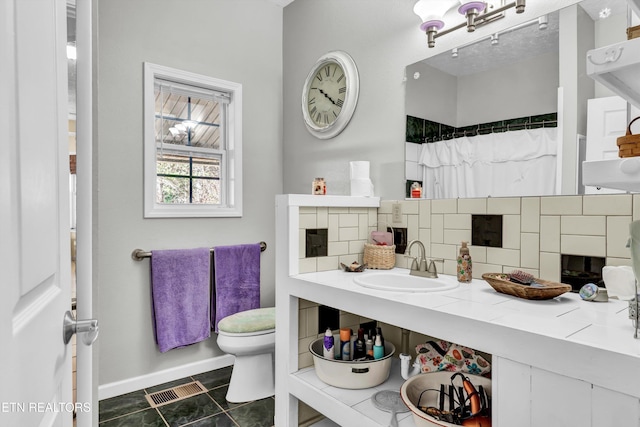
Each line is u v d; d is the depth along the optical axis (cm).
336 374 171
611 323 110
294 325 188
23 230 52
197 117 283
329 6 267
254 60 298
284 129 311
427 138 203
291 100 304
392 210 220
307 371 190
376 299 145
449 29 188
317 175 277
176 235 262
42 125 61
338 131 255
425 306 130
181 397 235
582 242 149
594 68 78
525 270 165
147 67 249
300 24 294
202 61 272
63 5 74
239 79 290
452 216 192
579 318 115
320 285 169
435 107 199
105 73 235
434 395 156
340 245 209
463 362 166
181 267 255
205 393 241
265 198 304
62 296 71
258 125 300
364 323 218
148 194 250
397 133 219
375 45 232
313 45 281
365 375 170
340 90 255
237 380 233
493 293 151
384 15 227
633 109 136
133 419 210
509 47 171
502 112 173
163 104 267
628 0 77
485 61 180
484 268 179
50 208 65
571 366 95
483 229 179
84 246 91
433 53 201
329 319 202
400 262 215
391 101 223
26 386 52
